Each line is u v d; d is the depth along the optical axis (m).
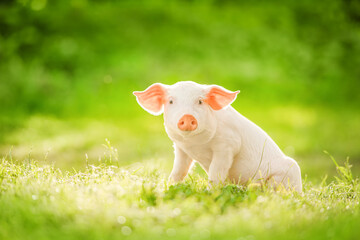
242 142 12.87
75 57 48.53
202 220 9.37
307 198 12.05
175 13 57.97
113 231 9.13
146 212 9.84
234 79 47.78
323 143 30.59
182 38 53.72
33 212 9.68
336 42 57.09
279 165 13.08
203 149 12.46
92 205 9.98
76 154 24.62
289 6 62.56
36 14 53.91
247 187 12.05
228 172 13.09
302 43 56.69
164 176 13.90
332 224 9.76
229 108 13.02
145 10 57.84
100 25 54.12
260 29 57.41
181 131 11.52
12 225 9.40
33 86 42.25
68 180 12.27
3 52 47.09
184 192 11.19
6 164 12.98
